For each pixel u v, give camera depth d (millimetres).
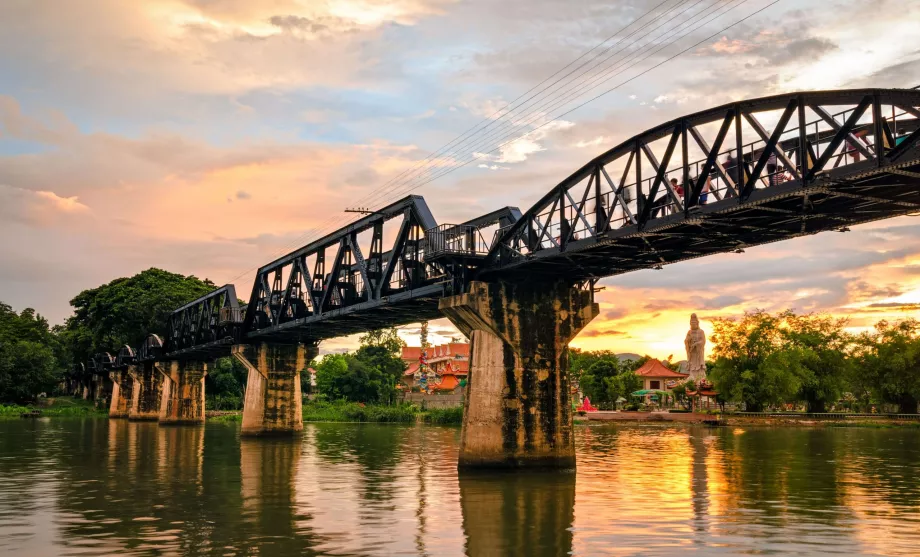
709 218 30500
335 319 56594
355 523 27469
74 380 186500
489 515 28875
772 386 103688
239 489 36750
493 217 44281
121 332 134375
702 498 32969
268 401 72250
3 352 138250
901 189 27172
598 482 38031
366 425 100938
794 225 32500
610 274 41938
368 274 52438
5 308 176250
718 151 29625
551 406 42000
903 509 30047
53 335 168875
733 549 22891
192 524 27500
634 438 73375
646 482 38188
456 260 41875
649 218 33344
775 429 89625
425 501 32406
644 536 24859
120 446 63438
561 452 41844
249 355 71875
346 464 48500
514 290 41500
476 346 41844
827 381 109188
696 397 125688
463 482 37969
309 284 60156
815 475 41656
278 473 43469
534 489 35656
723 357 108625
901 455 54344
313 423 105438
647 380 144375
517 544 23812
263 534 25594
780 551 22609
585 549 23062
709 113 30141
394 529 26312
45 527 27031
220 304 90750
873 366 111125
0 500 33438
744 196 28688
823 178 26203
